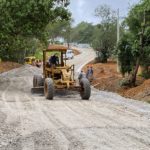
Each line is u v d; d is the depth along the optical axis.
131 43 33.22
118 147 12.80
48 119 18.06
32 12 35.31
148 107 22.31
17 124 16.86
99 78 41.00
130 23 33.97
